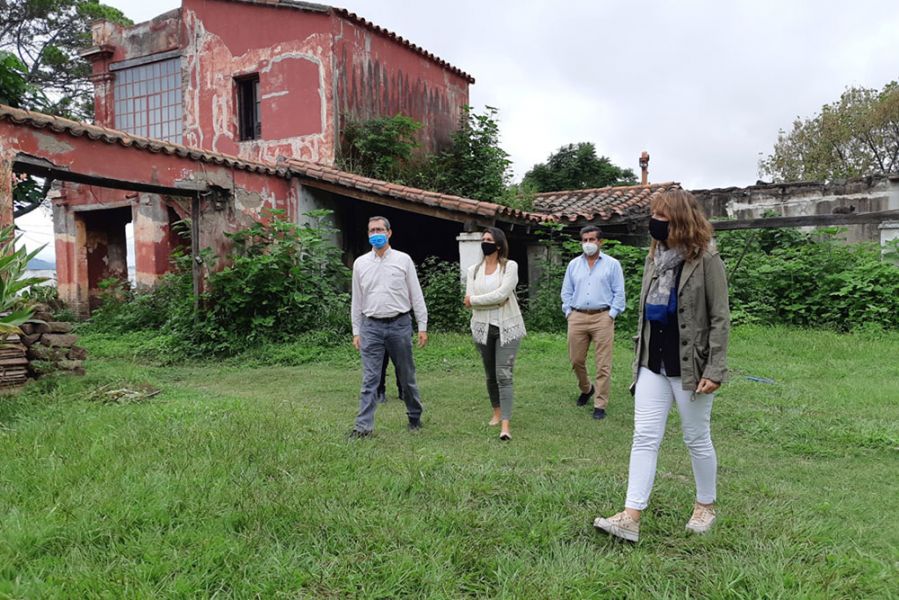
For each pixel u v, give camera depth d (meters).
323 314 10.59
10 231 6.47
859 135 27.55
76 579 2.54
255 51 13.64
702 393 3.07
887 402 6.42
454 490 3.69
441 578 2.70
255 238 11.05
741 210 15.27
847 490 4.00
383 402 6.72
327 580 2.69
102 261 16.66
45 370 6.71
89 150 8.55
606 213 12.83
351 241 13.67
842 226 14.22
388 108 14.66
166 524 3.10
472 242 11.21
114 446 4.20
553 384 7.54
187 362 9.60
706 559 2.99
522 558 2.93
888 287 11.04
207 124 14.25
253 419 5.15
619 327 11.20
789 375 7.94
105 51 15.22
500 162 14.64
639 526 3.28
